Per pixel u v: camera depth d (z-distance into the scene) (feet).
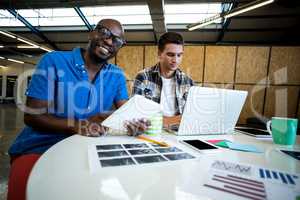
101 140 2.69
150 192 1.32
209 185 1.45
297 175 1.71
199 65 15.74
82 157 1.95
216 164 1.91
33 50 32.99
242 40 23.09
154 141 2.74
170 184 1.45
